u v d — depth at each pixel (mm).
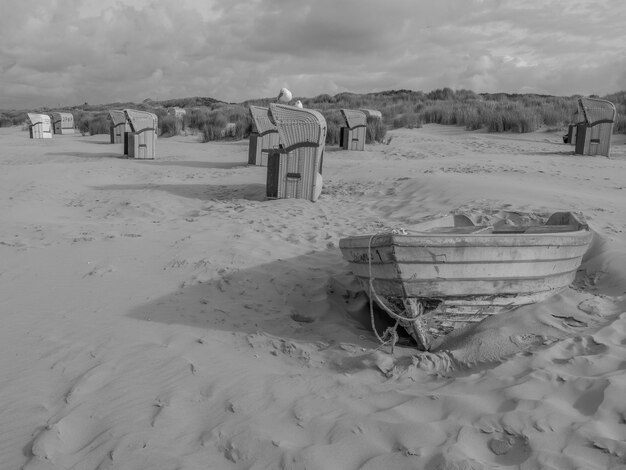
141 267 6957
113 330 5230
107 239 8258
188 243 7898
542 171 13922
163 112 42344
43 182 14188
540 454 3158
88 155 21938
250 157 17219
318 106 47938
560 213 6988
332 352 4832
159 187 13484
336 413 3816
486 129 28203
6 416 3914
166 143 26078
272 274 6711
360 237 5035
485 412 3633
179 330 5246
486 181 11695
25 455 3523
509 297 5102
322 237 8398
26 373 4469
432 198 10664
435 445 3342
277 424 3713
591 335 4590
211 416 3869
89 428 3764
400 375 4410
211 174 15656
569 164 15602
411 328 4949
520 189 10828
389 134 26125
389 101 50719
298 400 4016
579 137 18344
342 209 10523
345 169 15438
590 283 6137
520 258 4926
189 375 4402
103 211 11180
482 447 3318
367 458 3318
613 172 14070
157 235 8477
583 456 3131
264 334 5223
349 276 6703
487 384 4020
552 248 5105
